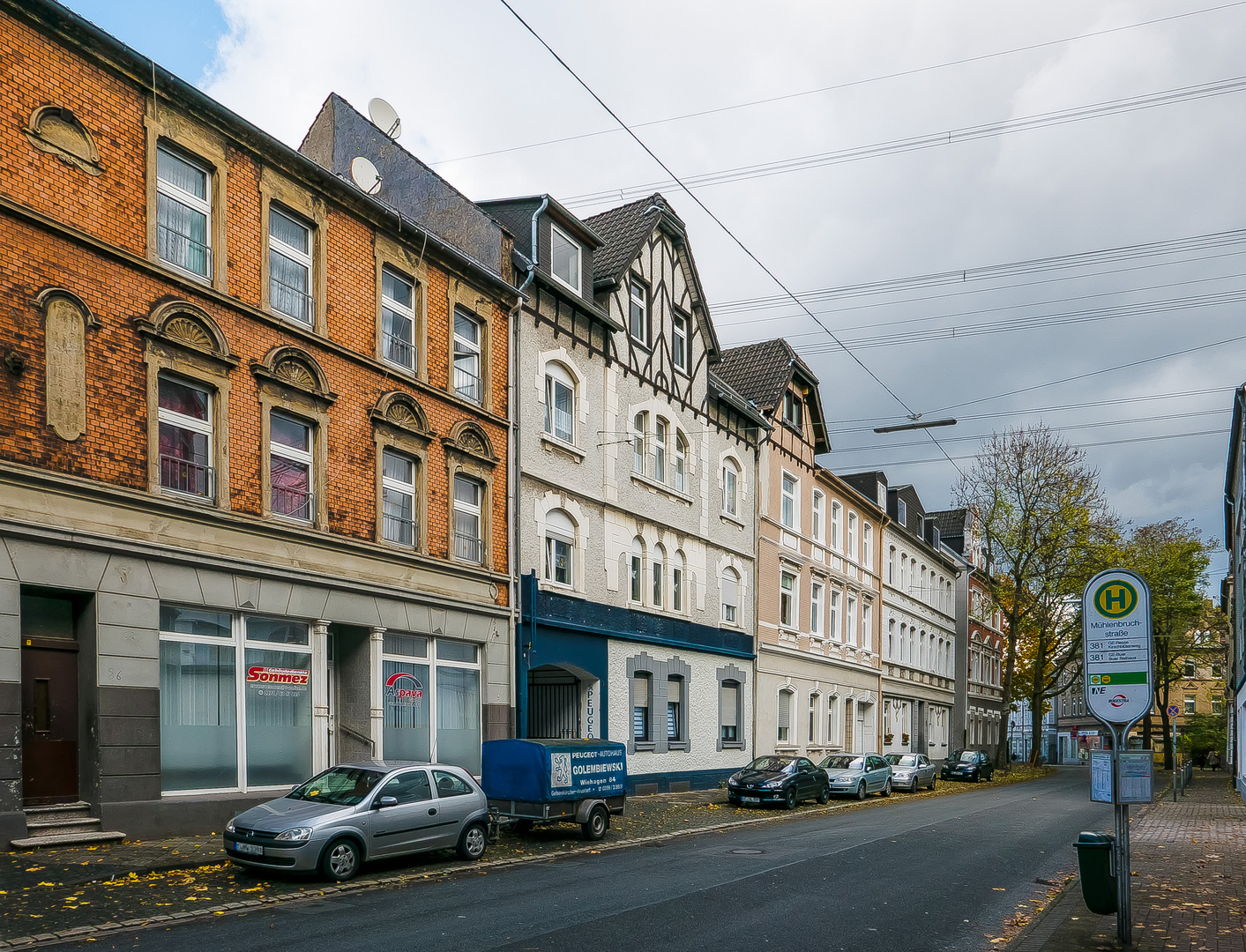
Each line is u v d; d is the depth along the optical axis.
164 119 14.62
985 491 46.56
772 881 12.68
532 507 22.31
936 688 53.53
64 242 13.09
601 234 27.78
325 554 16.83
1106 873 9.48
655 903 11.02
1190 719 74.44
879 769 30.38
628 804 23.36
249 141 15.96
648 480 26.89
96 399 13.38
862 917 10.67
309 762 16.45
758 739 32.31
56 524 12.67
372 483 18.05
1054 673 58.78
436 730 19.25
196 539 14.59
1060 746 101.38
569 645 23.27
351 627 17.75
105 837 12.79
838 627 39.88
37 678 12.80
